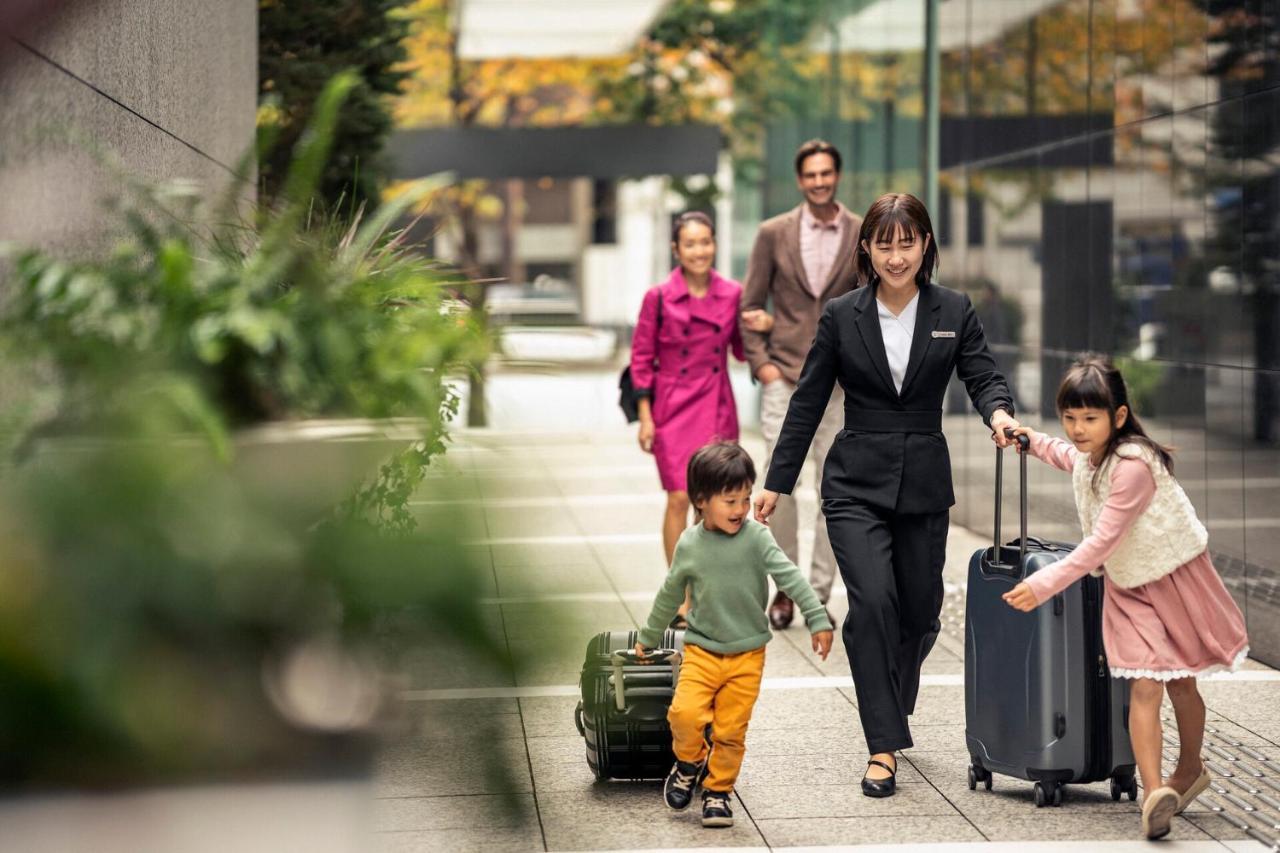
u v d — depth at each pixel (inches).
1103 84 397.1
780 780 229.0
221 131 316.8
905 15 601.0
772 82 916.6
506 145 800.9
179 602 48.8
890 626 223.9
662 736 217.0
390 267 94.3
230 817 53.0
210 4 302.7
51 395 57.1
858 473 228.8
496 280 136.3
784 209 877.8
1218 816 210.4
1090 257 408.5
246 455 55.6
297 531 53.0
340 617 51.4
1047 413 447.8
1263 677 297.4
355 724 53.0
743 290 350.9
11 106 112.4
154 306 64.6
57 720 47.1
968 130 528.4
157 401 54.0
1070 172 424.2
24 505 47.4
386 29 475.2
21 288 65.5
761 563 208.7
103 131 202.1
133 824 51.1
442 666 52.0
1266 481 304.8
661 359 349.4
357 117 448.5
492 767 54.8
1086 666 213.0
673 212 1456.7
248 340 61.0
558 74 1018.7
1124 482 197.8
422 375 66.7
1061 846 196.4
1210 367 330.6
